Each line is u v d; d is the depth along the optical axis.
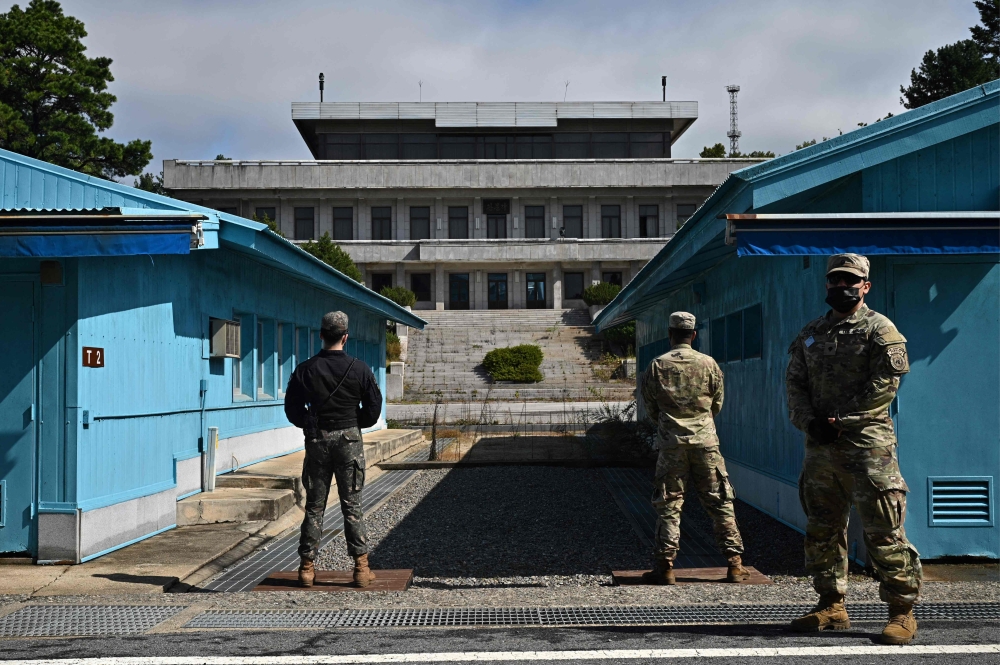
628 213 53.00
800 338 4.82
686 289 15.05
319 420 6.45
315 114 54.50
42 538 7.47
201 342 10.34
